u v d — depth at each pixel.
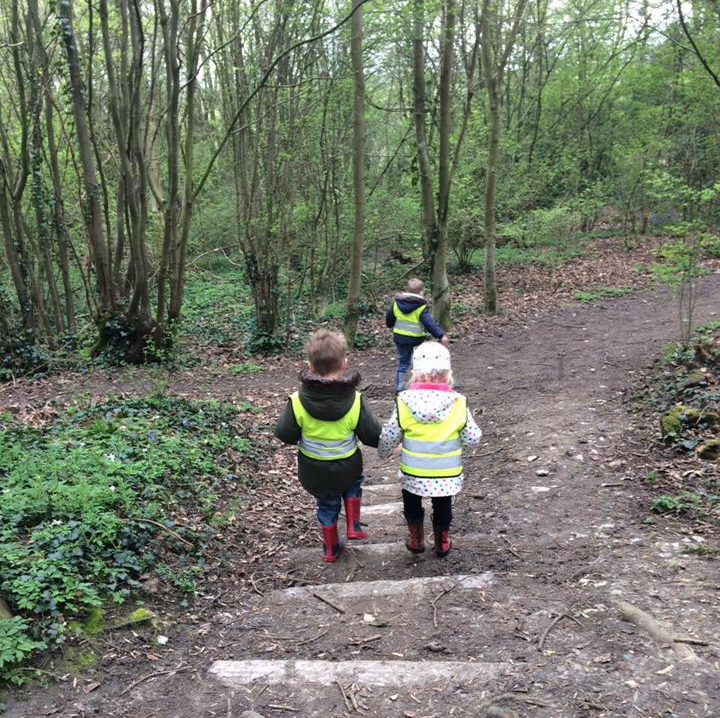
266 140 13.42
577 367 10.14
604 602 3.56
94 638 3.35
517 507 5.21
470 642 3.32
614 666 2.99
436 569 4.28
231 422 8.10
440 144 12.45
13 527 4.09
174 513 4.96
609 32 22.36
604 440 6.50
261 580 4.30
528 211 20.75
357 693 2.96
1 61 13.96
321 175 14.56
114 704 2.94
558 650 3.16
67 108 14.55
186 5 12.38
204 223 22.08
